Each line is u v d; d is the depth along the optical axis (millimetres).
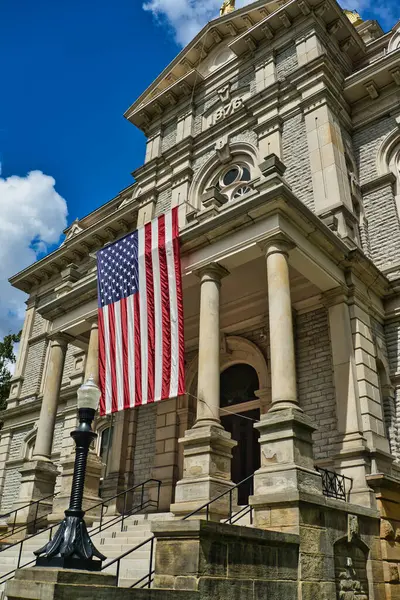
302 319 16156
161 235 14773
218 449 11617
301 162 18984
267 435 10859
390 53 19656
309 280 14617
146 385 13648
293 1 21734
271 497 9852
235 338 17672
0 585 9188
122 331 14734
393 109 19922
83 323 17812
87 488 15320
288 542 9055
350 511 10977
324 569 9633
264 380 16453
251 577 8250
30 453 26250
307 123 19406
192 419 18375
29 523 15516
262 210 13078
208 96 25031
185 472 11586
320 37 21625
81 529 7055
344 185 17859
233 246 13523
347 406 13578
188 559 7633
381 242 17922
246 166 21500
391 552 11891
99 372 15703
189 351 19406
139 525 13477
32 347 29875
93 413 8156
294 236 13266
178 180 23484
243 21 24812
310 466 10602
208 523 7816
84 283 18109
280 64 22359
